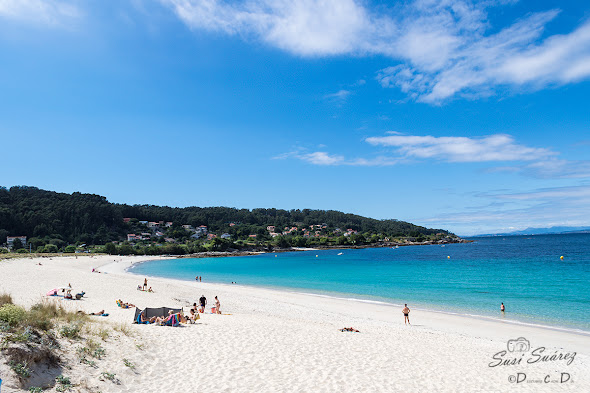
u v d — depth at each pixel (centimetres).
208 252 14138
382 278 5425
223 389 892
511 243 18612
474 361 1357
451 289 4038
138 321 1622
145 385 888
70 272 4709
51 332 983
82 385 796
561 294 3447
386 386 984
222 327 1639
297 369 1080
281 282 5159
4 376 696
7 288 2764
